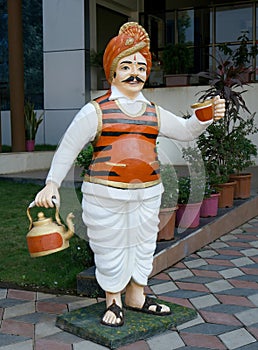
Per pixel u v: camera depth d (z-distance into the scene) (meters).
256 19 11.68
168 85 10.95
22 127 10.16
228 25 11.95
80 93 11.83
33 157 10.20
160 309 3.27
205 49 12.21
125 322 3.13
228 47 11.98
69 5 11.75
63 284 4.01
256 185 7.96
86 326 3.08
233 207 6.18
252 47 11.45
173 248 4.56
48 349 2.92
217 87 6.07
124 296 3.56
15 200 7.29
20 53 9.93
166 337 3.07
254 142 9.80
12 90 10.01
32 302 3.70
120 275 3.12
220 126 5.96
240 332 3.15
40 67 12.24
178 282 4.11
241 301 3.68
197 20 12.34
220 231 5.67
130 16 13.29
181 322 3.25
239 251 5.06
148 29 13.06
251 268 4.49
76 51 11.80
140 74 3.05
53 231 3.06
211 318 3.36
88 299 3.73
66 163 3.02
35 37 12.20
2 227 5.79
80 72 11.79
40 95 12.31
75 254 4.44
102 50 12.57
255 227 6.19
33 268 4.41
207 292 3.87
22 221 6.03
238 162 6.26
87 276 3.78
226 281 4.13
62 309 3.55
